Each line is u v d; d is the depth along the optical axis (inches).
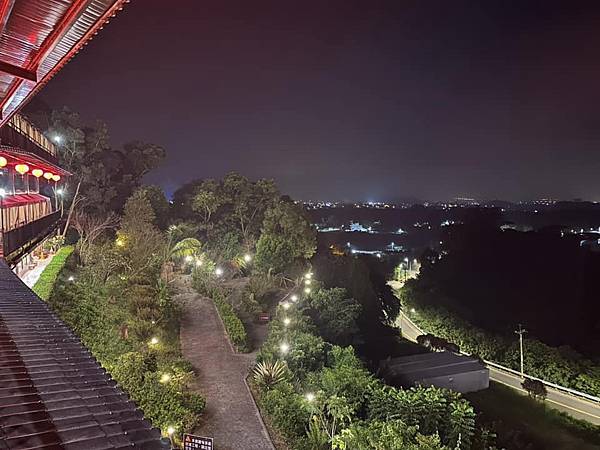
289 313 981.8
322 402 608.7
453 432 635.5
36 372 189.8
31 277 714.2
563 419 982.4
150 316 788.6
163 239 1258.0
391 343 1428.4
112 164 1326.3
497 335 1438.2
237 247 1455.5
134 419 157.8
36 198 850.8
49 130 1147.3
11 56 247.8
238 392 631.8
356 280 1504.7
